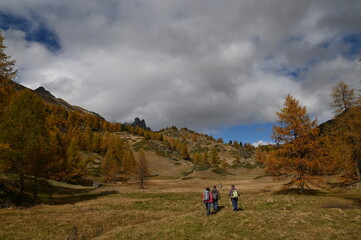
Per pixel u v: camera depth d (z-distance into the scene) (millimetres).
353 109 24000
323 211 14031
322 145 24031
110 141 110125
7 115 20469
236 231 10438
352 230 9844
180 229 11180
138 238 10328
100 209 20016
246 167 87625
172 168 117812
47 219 14984
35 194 22000
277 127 24531
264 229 10547
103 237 11164
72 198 28125
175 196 28797
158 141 186750
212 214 14625
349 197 21391
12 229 12352
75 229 12312
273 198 21375
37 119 21906
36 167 21562
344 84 26812
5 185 22078
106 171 62844
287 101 24672
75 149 56781
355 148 24328
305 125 23594
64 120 147625
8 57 17750
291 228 10625
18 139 20531
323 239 8891
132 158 67438
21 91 22266
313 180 23000
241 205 18859
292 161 23250
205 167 85000
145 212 18688
